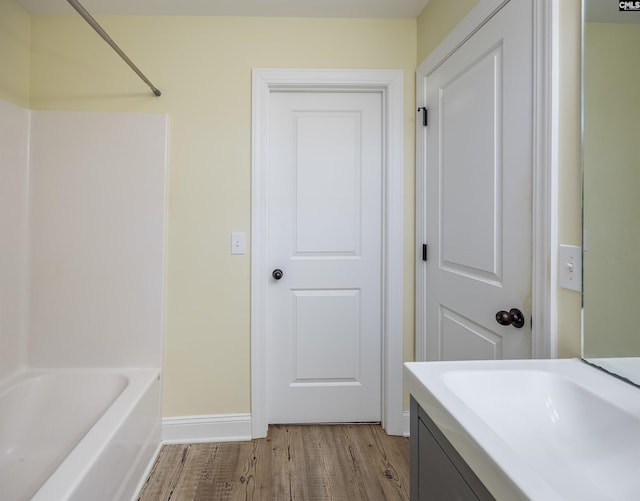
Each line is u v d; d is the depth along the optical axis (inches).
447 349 62.4
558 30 37.8
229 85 71.4
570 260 36.9
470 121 54.5
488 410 31.2
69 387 66.7
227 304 72.4
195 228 71.7
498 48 47.9
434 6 65.6
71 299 70.2
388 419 74.8
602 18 33.1
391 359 74.6
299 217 76.4
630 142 30.9
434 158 66.4
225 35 71.3
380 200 77.0
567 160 37.3
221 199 71.7
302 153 76.0
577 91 36.0
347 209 76.9
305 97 75.7
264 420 73.8
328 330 77.7
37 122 68.9
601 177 33.3
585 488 24.8
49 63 69.6
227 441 72.0
